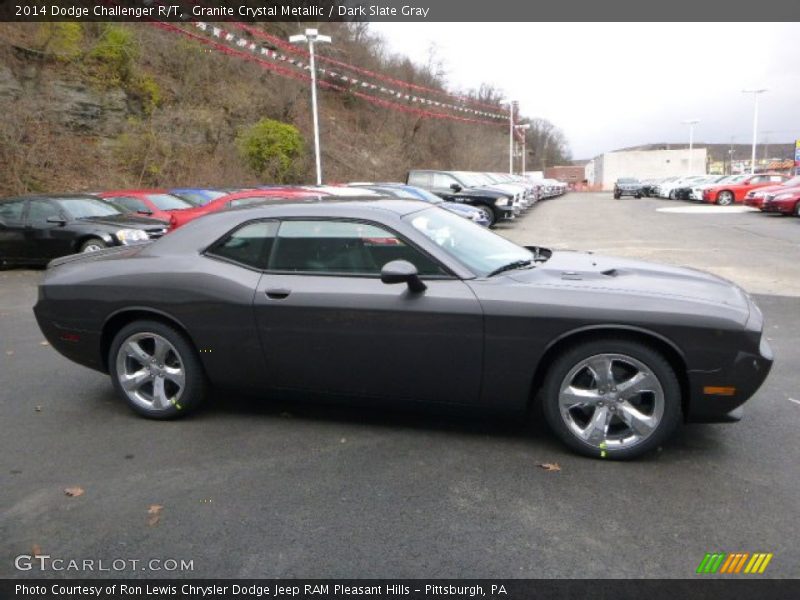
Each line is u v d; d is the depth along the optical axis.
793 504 3.22
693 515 3.14
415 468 3.69
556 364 3.72
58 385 5.29
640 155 93.44
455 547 2.93
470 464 3.72
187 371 4.37
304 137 29.20
